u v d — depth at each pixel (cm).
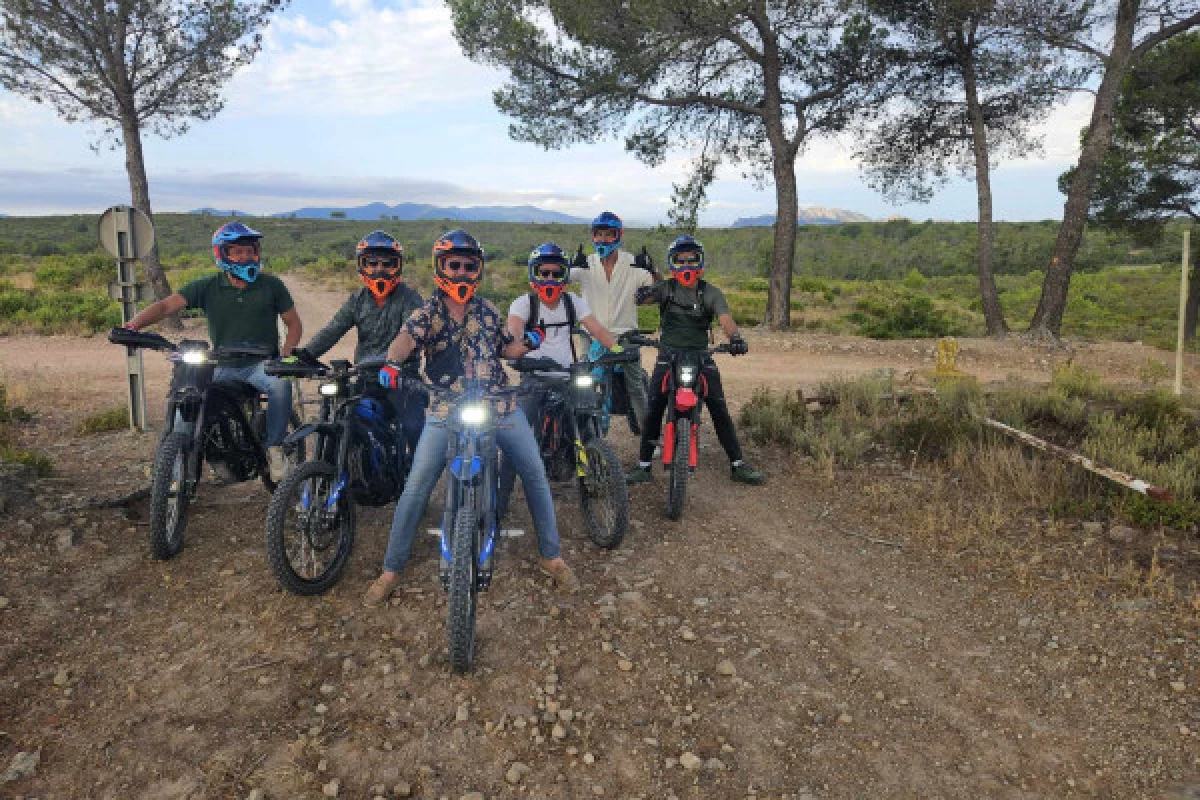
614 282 650
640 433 633
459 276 372
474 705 340
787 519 577
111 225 769
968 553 502
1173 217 2445
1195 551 477
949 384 845
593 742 320
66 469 619
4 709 326
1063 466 607
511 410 406
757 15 1775
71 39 1622
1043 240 8775
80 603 412
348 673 359
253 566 459
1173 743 314
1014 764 308
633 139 1973
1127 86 2238
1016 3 1602
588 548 511
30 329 1798
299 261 6650
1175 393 796
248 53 1772
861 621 423
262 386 515
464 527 356
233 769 295
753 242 9238
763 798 291
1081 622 409
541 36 1817
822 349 1667
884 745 321
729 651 390
